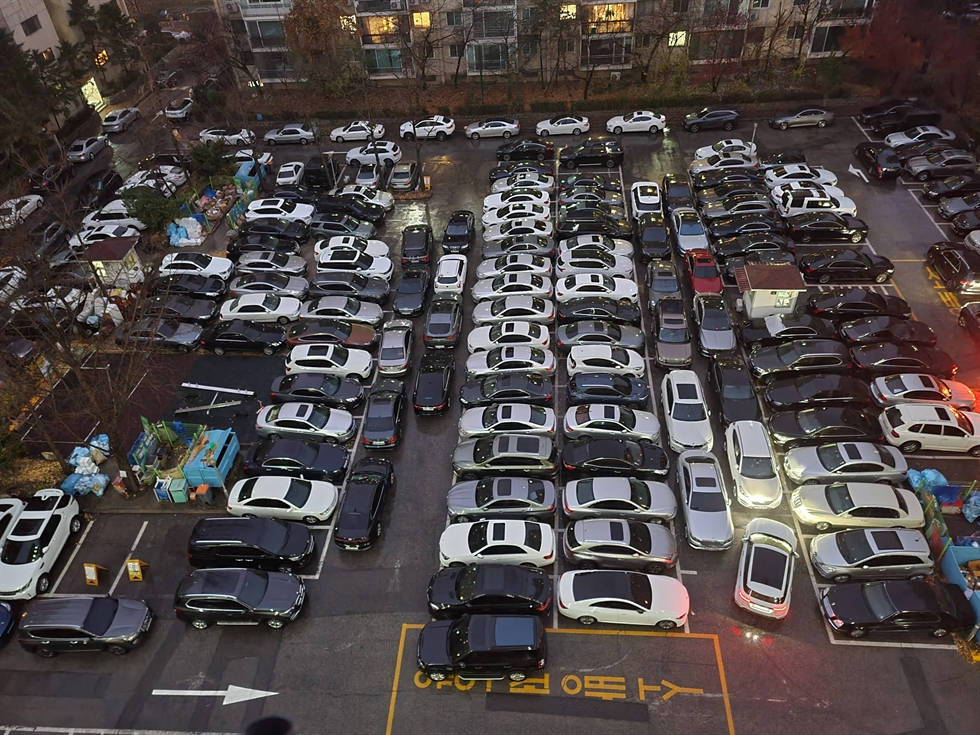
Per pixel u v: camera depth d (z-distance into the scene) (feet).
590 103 163.63
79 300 104.58
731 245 114.73
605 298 103.14
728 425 85.10
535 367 92.79
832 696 61.05
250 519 74.08
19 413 90.12
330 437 86.94
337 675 64.85
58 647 66.54
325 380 92.43
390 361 95.86
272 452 82.58
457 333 100.89
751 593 66.13
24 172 137.49
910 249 115.65
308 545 73.82
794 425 83.30
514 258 112.27
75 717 63.16
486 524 72.54
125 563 75.87
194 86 190.60
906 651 64.03
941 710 59.82
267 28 181.06
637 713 60.75
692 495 74.54
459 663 61.67
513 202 126.21
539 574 68.74
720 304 99.91
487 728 60.23
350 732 60.70
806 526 75.77
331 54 170.50
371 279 112.16
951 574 68.03
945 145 134.10
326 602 70.95
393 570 73.56
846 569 68.80
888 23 159.53
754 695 61.46
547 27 167.43
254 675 65.21
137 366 84.79
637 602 65.31
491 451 80.07
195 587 67.92
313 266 122.11
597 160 143.54
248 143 162.20
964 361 94.63
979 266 102.37
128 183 143.23
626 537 70.13
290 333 101.45
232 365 101.50
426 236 118.42
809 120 152.05
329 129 167.22
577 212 121.39
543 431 83.66
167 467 84.33
